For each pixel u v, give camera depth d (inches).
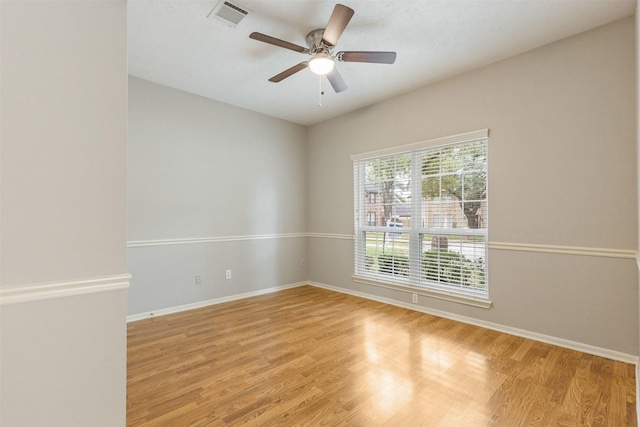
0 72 43.5
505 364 94.3
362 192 174.7
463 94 130.9
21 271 45.1
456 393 79.6
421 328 124.6
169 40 107.1
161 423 68.4
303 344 109.8
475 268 130.1
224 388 82.2
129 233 135.4
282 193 191.8
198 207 156.1
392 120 157.2
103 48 51.9
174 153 148.2
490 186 123.4
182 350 105.3
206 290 158.2
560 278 107.4
